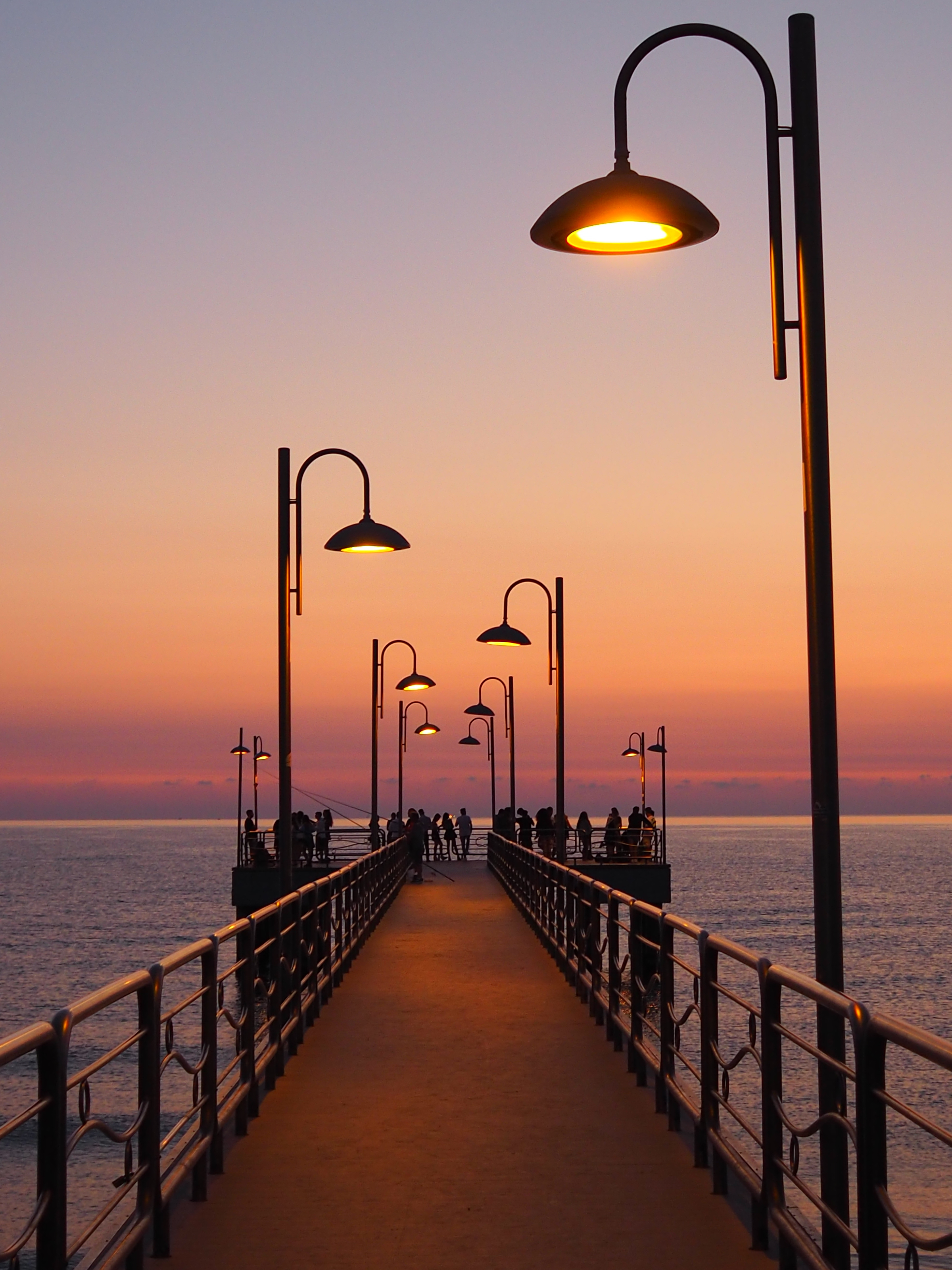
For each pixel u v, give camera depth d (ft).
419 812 131.23
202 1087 24.21
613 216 24.45
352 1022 43.60
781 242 23.24
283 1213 22.56
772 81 23.75
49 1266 14.44
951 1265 52.90
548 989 51.96
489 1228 21.70
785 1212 19.25
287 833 52.60
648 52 24.80
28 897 436.35
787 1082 94.79
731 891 440.45
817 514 21.90
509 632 86.63
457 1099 31.65
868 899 418.51
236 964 28.19
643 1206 22.91
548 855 135.13
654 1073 33.40
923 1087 99.91
